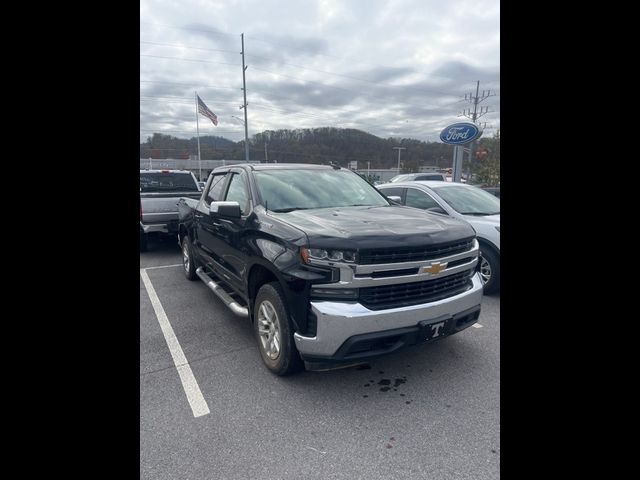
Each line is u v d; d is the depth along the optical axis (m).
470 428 2.42
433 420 2.51
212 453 2.22
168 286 5.71
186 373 3.13
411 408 2.65
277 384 2.96
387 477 2.04
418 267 2.71
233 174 4.35
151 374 3.13
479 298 3.09
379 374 3.10
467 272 3.17
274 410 2.62
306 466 2.12
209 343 3.72
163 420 2.52
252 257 3.15
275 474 2.06
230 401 2.74
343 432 2.40
